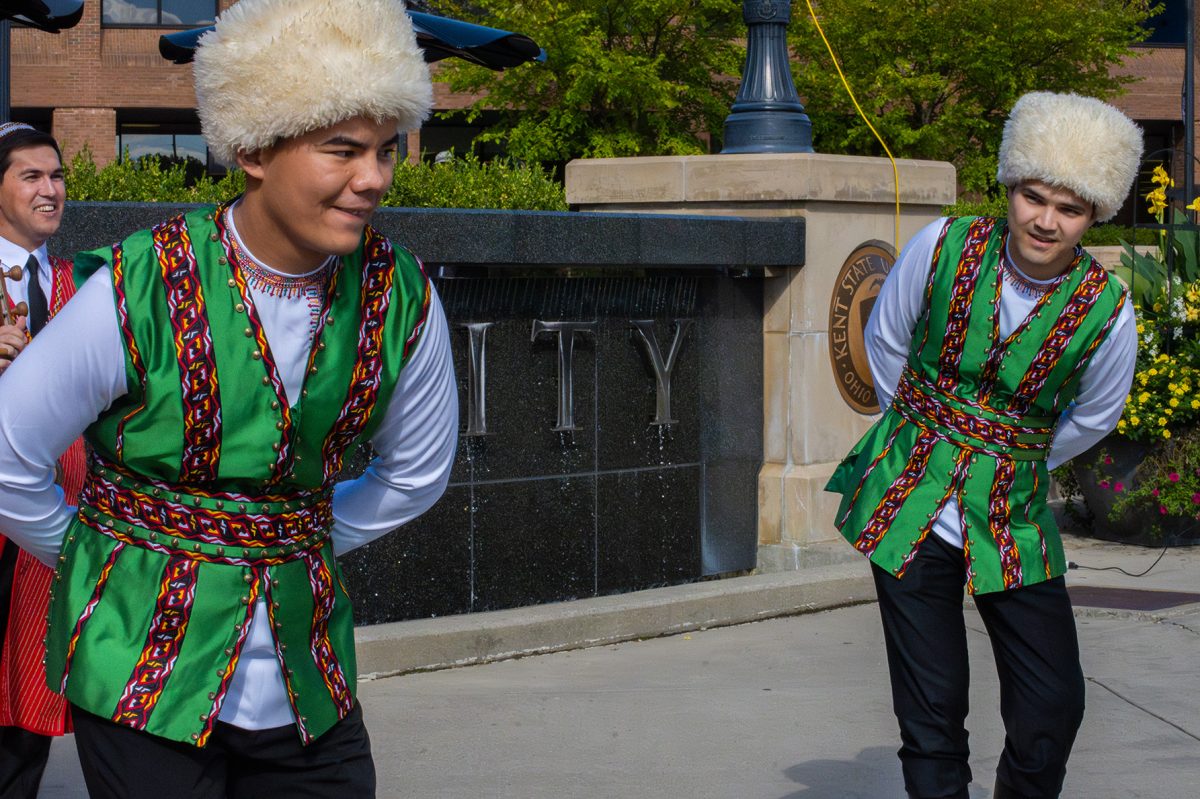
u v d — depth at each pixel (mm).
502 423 6781
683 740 5023
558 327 6914
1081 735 5141
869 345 3701
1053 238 3285
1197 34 35062
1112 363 3475
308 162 2160
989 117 26281
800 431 7914
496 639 6098
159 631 2273
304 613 2377
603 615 6414
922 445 3549
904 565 3490
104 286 2209
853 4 24453
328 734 2445
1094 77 26000
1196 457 8516
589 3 24266
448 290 6527
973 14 24547
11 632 3455
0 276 3438
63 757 4766
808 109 25453
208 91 2170
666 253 7152
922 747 3490
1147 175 35031
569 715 5312
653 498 7449
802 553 7832
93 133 31594
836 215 8008
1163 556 8609
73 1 5363
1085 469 8984
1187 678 5914
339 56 2113
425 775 4629
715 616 6801
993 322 3434
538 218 6590
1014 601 3516
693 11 24969
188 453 2256
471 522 6684
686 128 26391
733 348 7812
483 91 30125
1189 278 9680
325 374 2301
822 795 4477
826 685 5762
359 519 2604
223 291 2244
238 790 2459
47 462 2270
